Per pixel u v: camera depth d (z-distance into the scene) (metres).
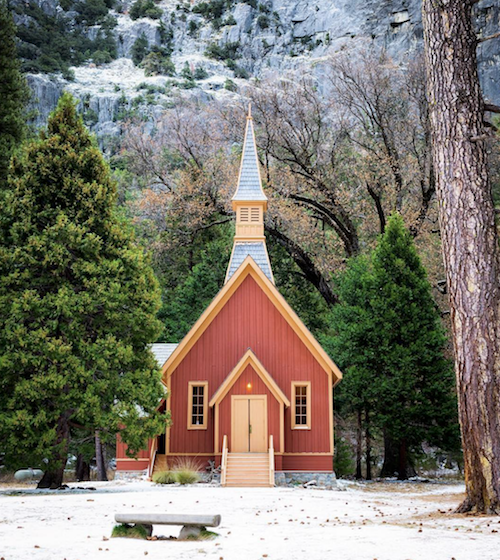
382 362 31.14
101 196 21.14
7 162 30.72
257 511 13.30
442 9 15.49
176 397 27.48
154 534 10.15
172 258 47.50
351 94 44.09
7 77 33.94
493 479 13.73
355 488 25.64
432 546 8.60
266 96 44.16
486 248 14.64
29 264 20.09
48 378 18.67
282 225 41.69
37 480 34.69
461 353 14.41
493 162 37.81
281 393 26.42
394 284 31.75
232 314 28.16
